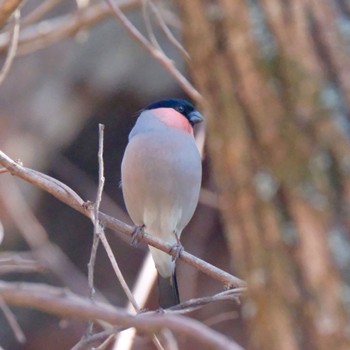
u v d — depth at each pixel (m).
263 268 2.69
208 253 14.30
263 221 2.69
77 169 14.61
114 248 14.81
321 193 2.63
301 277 2.63
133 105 14.33
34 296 2.86
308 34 2.68
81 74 13.80
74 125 14.06
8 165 5.94
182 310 5.20
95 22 10.31
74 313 2.87
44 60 13.59
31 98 13.57
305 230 2.64
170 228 8.45
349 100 2.64
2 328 13.88
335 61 2.66
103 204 14.31
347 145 2.62
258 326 2.70
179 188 8.32
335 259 2.60
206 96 2.80
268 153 2.69
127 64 13.85
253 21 2.70
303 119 2.65
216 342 2.83
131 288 14.52
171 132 8.38
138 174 8.30
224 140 2.76
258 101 2.69
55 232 14.69
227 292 5.47
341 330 2.54
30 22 10.18
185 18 2.79
